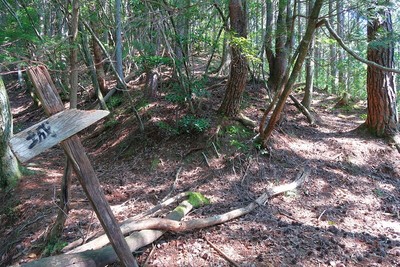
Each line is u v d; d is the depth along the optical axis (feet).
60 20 33.35
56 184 21.72
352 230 15.24
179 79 25.41
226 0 23.70
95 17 28.66
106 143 27.68
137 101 30.71
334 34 15.47
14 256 14.44
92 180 9.29
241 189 18.76
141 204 17.63
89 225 15.16
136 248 12.59
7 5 21.70
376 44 18.35
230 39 20.43
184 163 21.62
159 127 24.80
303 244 13.78
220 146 22.15
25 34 16.26
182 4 23.48
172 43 26.32
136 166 22.53
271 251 13.20
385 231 15.35
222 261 12.57
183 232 14.44
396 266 12.55
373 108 25.18
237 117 24.16
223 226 14.97
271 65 31.14
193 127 23.39
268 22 28.94
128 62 40.81
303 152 23.06
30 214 18.10
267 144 22.35
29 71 8.34
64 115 8.63
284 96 18.40
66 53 21.63
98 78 36.55
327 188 19.35
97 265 11.41
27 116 46.98
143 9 25.21
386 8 16.14
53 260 10.73
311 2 24.88
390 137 24.50
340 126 28.55
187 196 17.54
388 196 19.07
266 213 16.37
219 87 29.53
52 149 31.48
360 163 22.29
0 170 21.91
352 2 15.98
